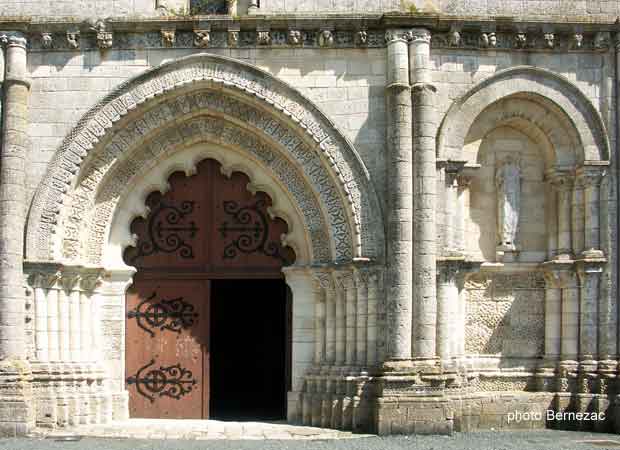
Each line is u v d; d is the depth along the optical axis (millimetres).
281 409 26750
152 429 20672
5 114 21016
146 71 21422
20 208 20891
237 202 22812
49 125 21438
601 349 21672
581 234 21984
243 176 22844
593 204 21781
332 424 20938
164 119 21875
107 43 21375
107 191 22094
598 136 21922
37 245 21094
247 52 21609
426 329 20547
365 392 20609
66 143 21328
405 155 20891
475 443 19094
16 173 20875
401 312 20578
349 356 21203
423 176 20844
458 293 21812
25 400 20172
